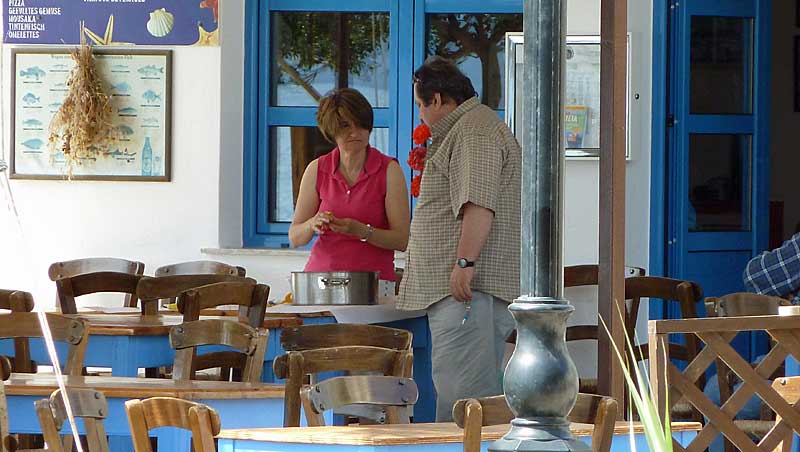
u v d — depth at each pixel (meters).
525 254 6.10
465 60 18.16
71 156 17.77
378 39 18.34
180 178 17.88
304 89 18.44
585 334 13.98
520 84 17.78
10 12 17.86
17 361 11.59
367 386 8.04
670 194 17.53
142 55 17.81
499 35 18.11
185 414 6.80
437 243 11.70
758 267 12.95
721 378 11.76
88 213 17.91
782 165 25.31
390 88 18.30
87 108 17.67
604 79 9.23
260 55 18.41
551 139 6.06
